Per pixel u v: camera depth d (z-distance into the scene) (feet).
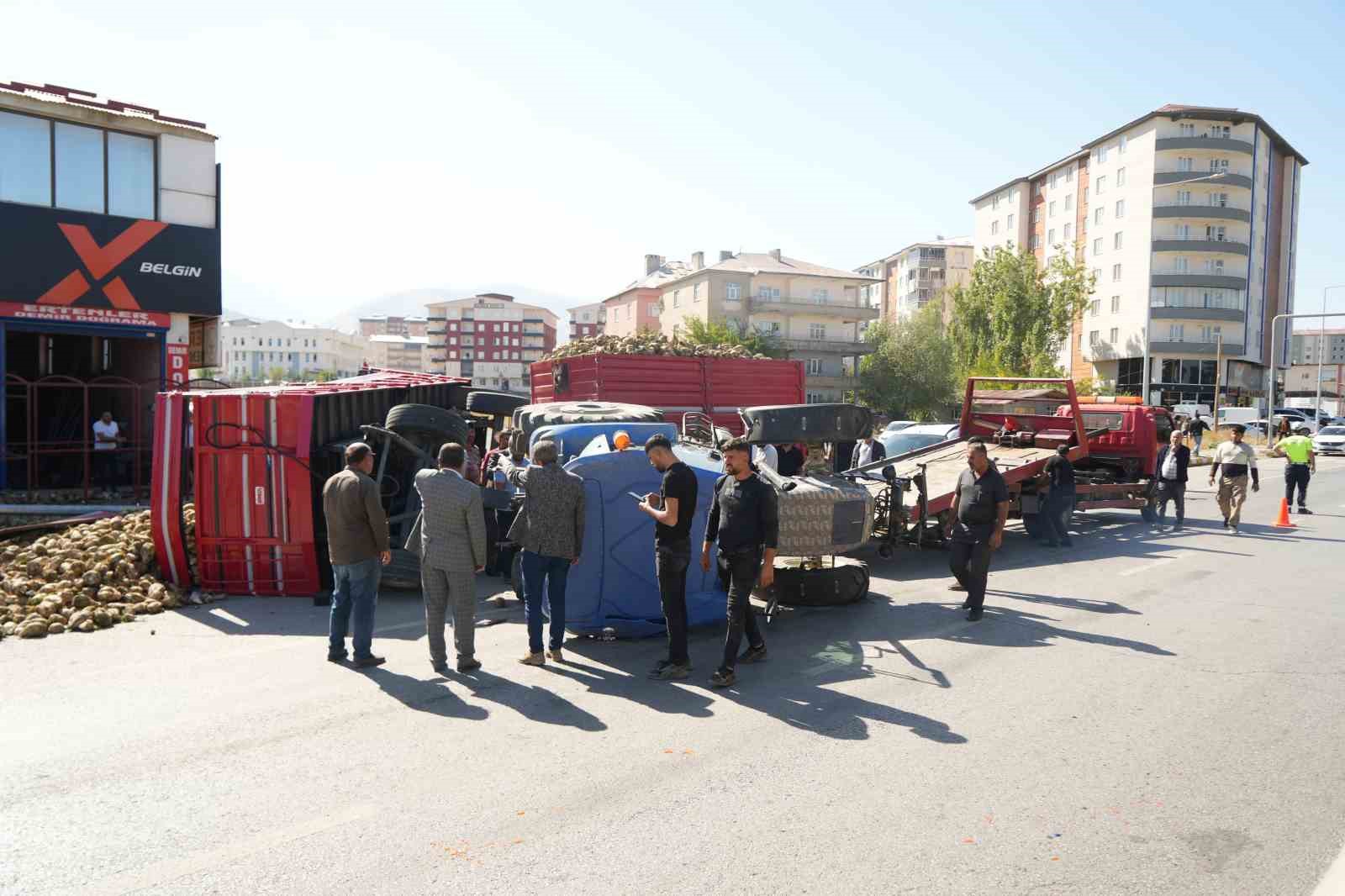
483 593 30.89
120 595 28.27
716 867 12.28
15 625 25.35
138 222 53.42
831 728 17.70
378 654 23.32
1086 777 15.37
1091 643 24.23
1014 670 21.71
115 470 53.88
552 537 21.79
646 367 57.11
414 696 19.71
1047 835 13.26
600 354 55.47
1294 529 48.14
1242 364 248.73
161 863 12.45
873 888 11.75
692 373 58.80
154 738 17.16
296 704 19.15
